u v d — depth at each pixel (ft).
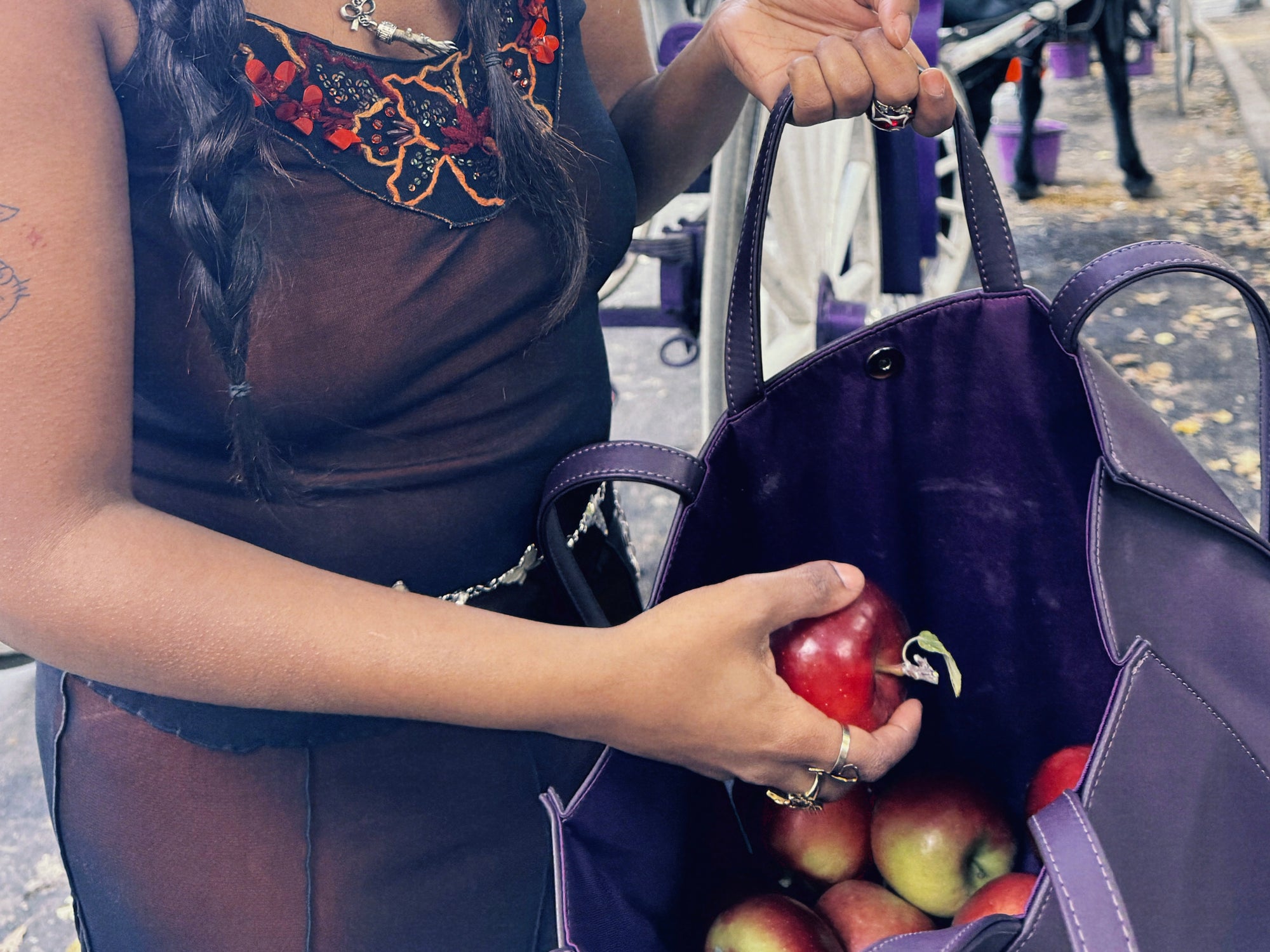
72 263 1.66
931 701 3.13
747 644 2.04
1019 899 2.46
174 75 1.79
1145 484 2.25
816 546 3.05
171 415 2.13
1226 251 13.25
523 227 2.32
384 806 2.40
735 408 2.64
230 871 2.36
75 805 2.40
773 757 2.11
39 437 1.65
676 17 6.63
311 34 2.03
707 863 2.75
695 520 2.59
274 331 2.05
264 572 1.84
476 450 2.41
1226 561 2.28
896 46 2.37
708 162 3.43
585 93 2.62
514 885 2.62
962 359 2.67
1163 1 25.02
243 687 1.80
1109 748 2.00
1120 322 11.46
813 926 2.49
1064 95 24.30
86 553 1.70
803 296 6.92
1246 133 18.89
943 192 10.46
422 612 1.90
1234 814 2.15
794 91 2.38
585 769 2.75
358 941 2.45
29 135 1.62
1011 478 2.75
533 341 2.46
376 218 2.09
